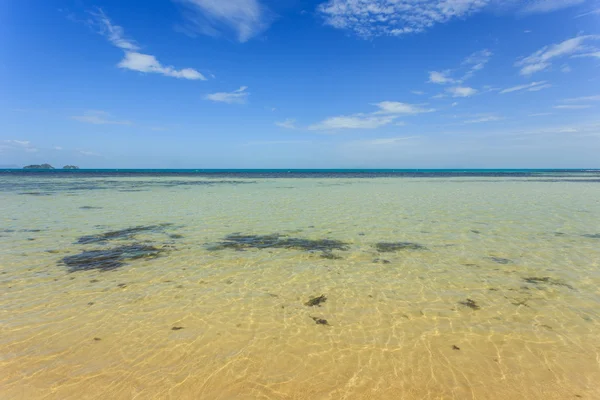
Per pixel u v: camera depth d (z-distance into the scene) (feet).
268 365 15.47
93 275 27.17
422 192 97.40
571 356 16.08
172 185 130.93
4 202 70.85
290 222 49.16
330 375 14.79
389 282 25.75
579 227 44.42
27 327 18.66
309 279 26.50
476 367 15.30
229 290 24.25
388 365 15.46
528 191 97.66
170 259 31.63
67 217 52.75
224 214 56.39
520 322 19.31
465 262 30.42
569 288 24.18
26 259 31.12
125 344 17.08
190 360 15.80
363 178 205.46
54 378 14.48
